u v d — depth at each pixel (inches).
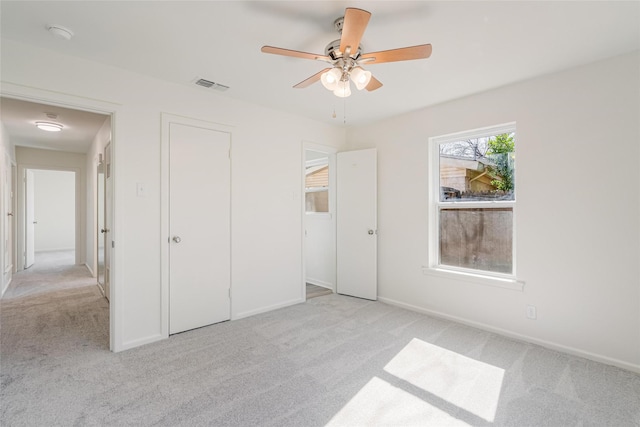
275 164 143.6
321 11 71.7
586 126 96.7
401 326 123.0
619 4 67.9
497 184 121.2
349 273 167.3
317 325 123.8
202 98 120.0
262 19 74.9
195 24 77.0
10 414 69.1
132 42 85.7
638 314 88.7
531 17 72.9
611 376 86.2
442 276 132.6
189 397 76.0
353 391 79.2
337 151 172.1
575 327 99.2
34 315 134.1
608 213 93.1
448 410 71.9
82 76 94.7
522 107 109.5
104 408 71.5
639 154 88.1
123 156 102.0
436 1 67.2
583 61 94.7
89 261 233.9
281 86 116.0
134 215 104.6
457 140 132.1
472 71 101.4
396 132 150.5
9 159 186.9
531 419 68.9
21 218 230.2
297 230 153.1
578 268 98.6
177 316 114.6
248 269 134.5
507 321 114.1
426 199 138.3
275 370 89.0
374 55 71.4
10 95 84.8
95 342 107.0
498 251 120.3
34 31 80.2
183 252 115.8
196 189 119.0
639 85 88.0
